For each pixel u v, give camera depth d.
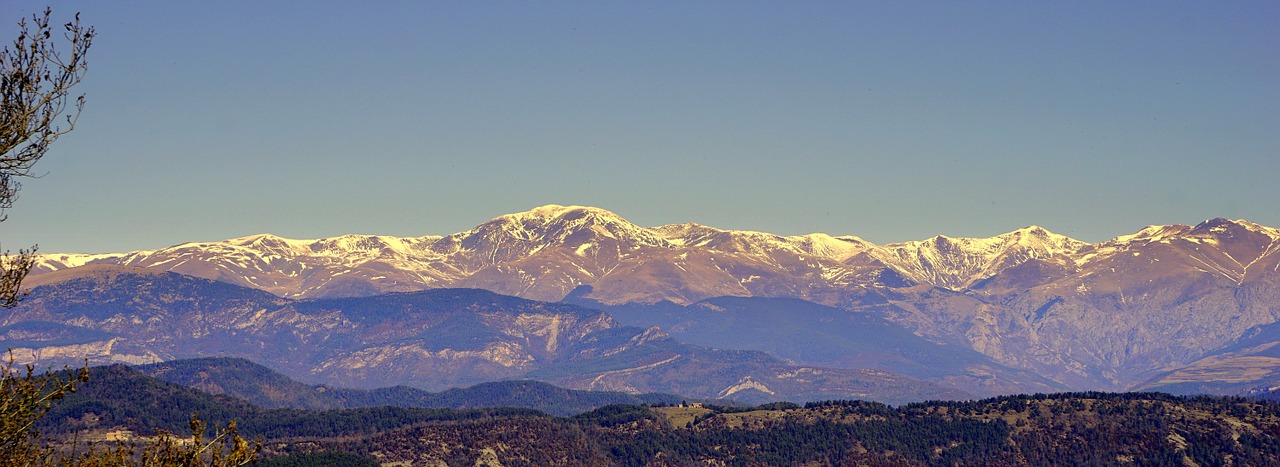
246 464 119.94
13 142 107.88
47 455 114.31
